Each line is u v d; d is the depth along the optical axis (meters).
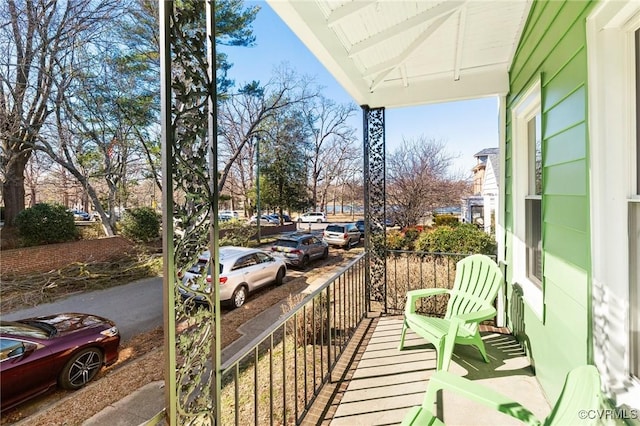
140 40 11.37
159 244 12.55
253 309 6.20
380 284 4.16
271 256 7.89
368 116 4.09
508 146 3.41
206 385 1.29
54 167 12.04
